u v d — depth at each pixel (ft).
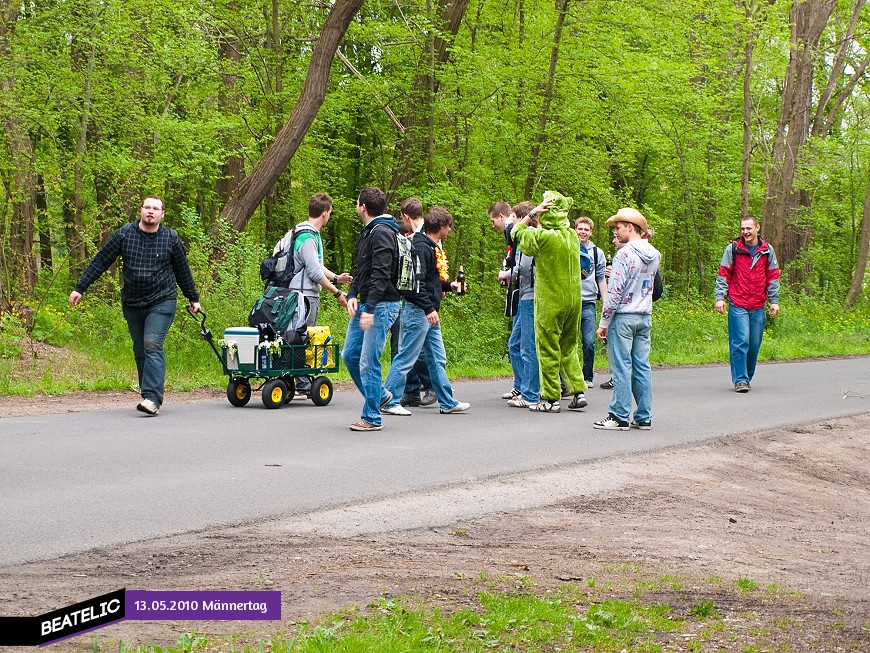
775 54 87.66
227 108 78.07
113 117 68.49
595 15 71.92
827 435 34.50
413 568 16.56
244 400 36.68
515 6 77.36
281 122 75.15
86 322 52.08
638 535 20.21
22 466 24.09
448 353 57.16
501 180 75.25
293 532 18.67
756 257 45.93
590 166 78.13
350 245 100.07
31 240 69.10
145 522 18.92
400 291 34.22
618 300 32.94
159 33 66.69
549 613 14.42
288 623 13.29
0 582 14.84
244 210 62.39
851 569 19.04
